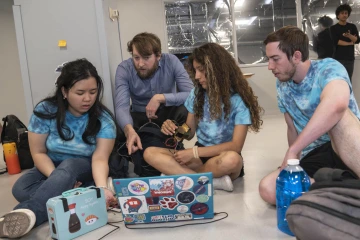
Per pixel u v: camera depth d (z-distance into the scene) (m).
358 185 0.91
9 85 5.27
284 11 5.62
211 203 1.41
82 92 1.58
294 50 1.42
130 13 5.43
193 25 5.71
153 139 2.04
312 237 0.89
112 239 1.33
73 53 2.22
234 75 1.80
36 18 2.18
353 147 1.28
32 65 2.22
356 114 1.45
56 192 1.46
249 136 3.58
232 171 1.80
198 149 1.75
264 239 1.22
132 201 1.39
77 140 1.75
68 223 1.33
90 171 1.74
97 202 1.43
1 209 1.85
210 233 1.31
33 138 1.73
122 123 2.08
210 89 1.76
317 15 5.59
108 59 2.24
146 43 2.11
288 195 1.23
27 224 1.33
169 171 1.78
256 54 5.68
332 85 1.34
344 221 0.85
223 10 5.65
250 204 1.60
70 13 2.18
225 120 1.83
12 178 2.62
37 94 2.24
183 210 1.40
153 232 1.36
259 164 2.41
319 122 1.29
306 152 1.59
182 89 2.30
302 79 1.50
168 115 2.23
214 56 1.76
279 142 3.16
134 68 2.31
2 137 2.94
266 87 5.52
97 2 2.17
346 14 4.84
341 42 4.90
